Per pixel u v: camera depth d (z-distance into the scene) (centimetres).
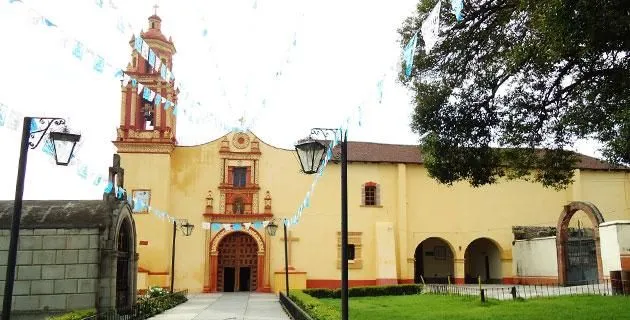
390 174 3897
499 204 3972
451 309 2103
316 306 1728
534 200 4009
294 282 3516
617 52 1204
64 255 1720
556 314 1741
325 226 3738
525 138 1653
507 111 1620
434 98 1638
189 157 3700
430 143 1711
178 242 3566
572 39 1066
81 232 1739
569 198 4047
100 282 1720
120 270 1911
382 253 3684
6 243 1705
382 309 2183
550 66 1338
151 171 3528
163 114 3572
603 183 4103
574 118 1470
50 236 1727
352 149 4022
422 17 1568
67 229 1736
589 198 4056
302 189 3762
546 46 1202
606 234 2867
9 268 922
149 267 3409
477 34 1524
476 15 1468
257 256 3641
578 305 1953
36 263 1706
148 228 3450
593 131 1492
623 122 1246
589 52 1163
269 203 3697
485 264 4228
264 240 3644
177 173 3666
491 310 1975
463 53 1577
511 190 4003
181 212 3612
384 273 3641
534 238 3669
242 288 3688
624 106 1280
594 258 3247
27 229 1719
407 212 3850
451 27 1505
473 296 2577
